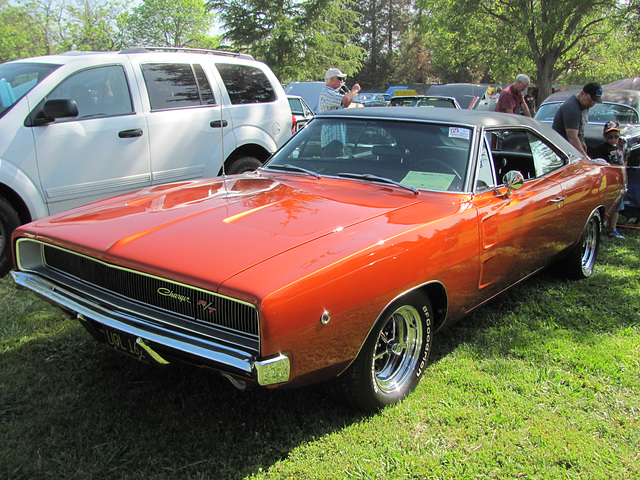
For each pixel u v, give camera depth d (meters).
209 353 2.11
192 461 2.34
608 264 5.30
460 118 3.57
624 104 9.47
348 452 2.41
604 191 4.72
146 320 2.32
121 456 2.34
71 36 38.47
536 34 26.14
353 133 3.72
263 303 2.03
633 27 26.05
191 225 2.59
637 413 2.79
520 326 3.79
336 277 2.27
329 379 2.47
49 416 2.57
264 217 2.70
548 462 2.40
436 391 2.92
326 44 33.88
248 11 33.34
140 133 5.28
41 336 3.43
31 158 4.60
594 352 3.41
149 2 44.56
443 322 3.05
